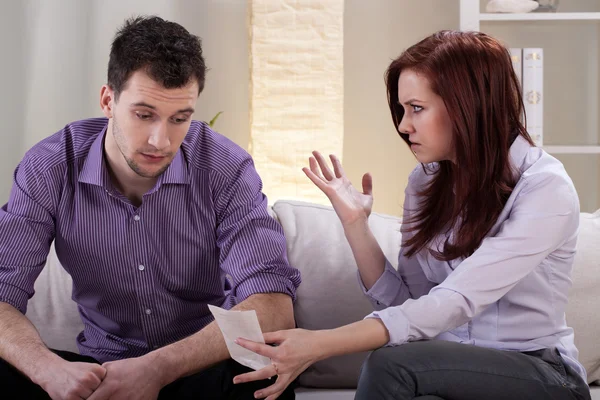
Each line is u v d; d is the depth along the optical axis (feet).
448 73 4.58
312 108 8.43
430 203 5.13
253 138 8.47
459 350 4.15
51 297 6.24
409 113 4.82
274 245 5.37
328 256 6.26
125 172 5.30
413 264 5.36
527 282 4.62
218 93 9.50
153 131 4.79
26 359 4.73
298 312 6.15
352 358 5.96
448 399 4.02
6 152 9.27
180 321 5.61
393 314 4.33
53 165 5.38
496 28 9.62
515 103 4.75
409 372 3.97
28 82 9.25
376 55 9.59
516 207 4.58
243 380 4.14
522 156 4.75
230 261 5.36
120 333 5.63
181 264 5.47
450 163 4.99
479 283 4.38
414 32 9.55
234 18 9.46
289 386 4.81
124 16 9.33
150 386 4.63
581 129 9.77
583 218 6.48
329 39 8.39
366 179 5.53
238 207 5.43
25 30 9.22
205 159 5.49
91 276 5.47
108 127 5.32
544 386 4.16
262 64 8.41
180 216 5.41
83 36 9.30
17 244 5.25
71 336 6.16
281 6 8.38
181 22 9.41
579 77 9.71
